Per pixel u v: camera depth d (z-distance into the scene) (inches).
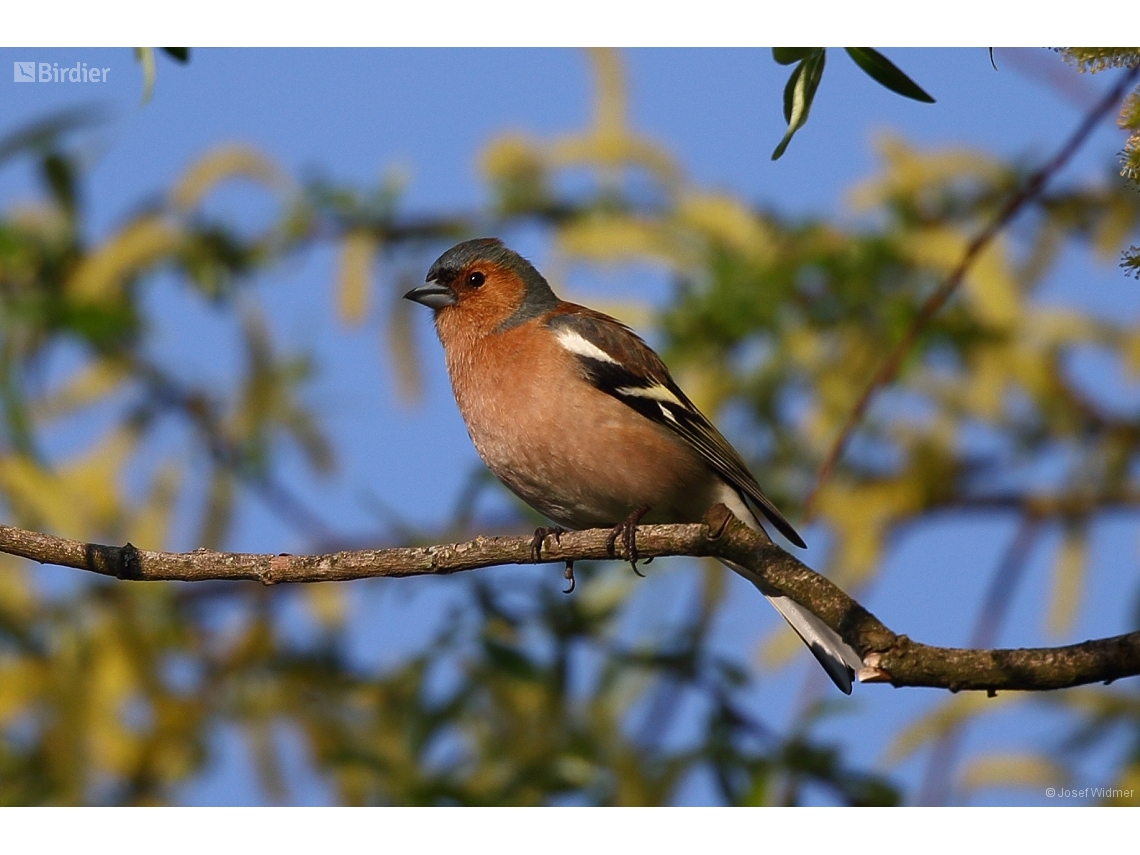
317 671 437.4
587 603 421.7
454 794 387.5
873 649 266.1
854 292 474.3
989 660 257.9
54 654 431.8
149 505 474.0
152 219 514.3
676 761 388.2
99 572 329.7
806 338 476.1
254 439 474.9
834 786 385.1
